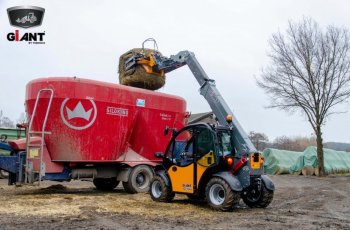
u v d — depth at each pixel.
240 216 9.12
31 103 12.45
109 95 12.93
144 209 9.77
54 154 12.32
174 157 11.05
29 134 11.73
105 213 8.99
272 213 9.74
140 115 13.84
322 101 28.27
